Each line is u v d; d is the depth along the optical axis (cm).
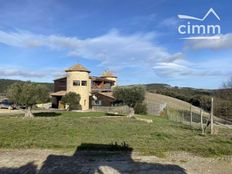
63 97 5616
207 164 1078
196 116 4375
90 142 1453
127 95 4091
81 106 5625
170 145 1405
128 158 1123
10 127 2069
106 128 2159
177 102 7512
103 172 932
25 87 3328
